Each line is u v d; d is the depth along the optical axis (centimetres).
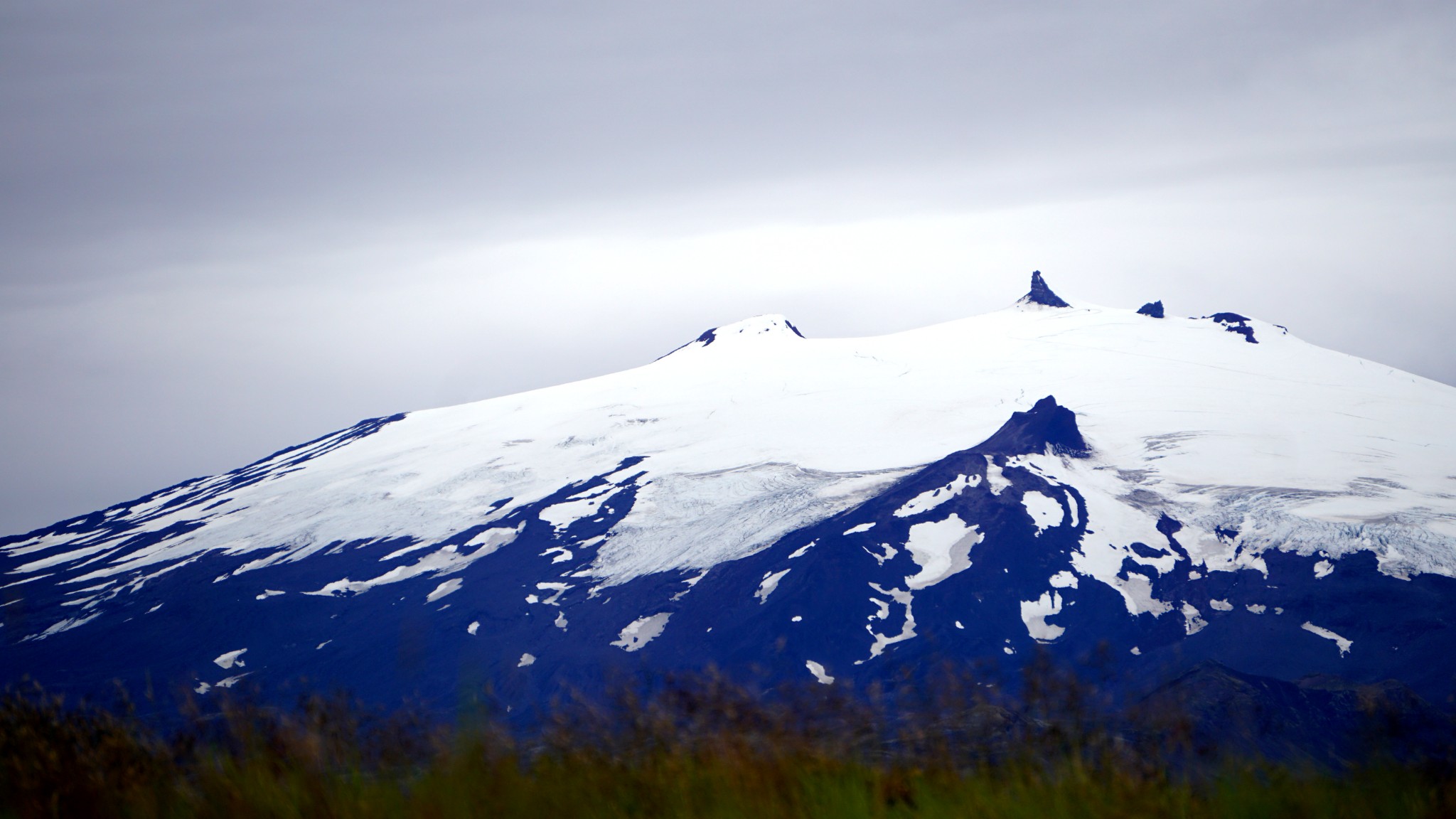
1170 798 811
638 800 823
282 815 795
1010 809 785
